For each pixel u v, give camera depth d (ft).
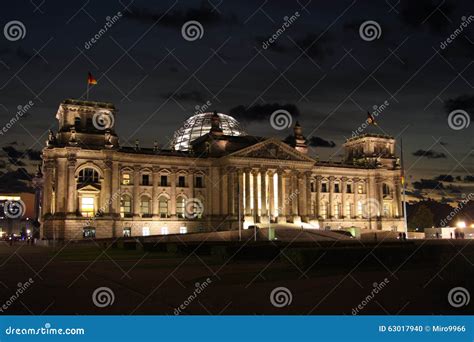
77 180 363.56
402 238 345.10
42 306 78.69
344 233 383.04
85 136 372.79
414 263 149.48
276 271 127.13
